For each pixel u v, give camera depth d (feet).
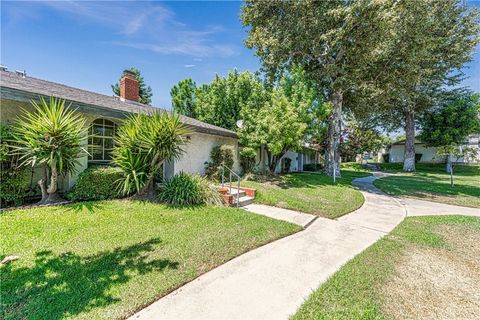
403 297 8.84
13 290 8.04
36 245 11.37
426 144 81.56
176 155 22.18
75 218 15.38
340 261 12.00
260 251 13.03
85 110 19.97
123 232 13.67
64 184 21.31
